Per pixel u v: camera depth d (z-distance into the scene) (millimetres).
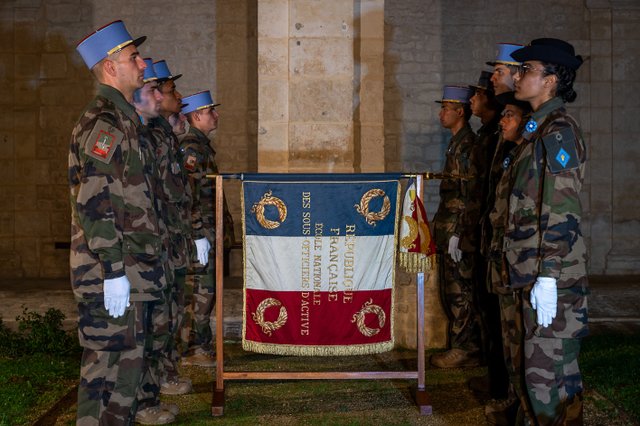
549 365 3098
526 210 3139
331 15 5391
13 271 9797
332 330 4117
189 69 9805
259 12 5375
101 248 3008
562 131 3090
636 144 9734
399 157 9789
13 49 9734
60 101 9766
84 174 3045
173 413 3938
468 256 4781
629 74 9703
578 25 9688
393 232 4125
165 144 3990
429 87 9750
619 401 4090
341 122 5422
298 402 4199
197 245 4520
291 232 4082
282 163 5430
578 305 3090
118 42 3271
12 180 9805
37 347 5340
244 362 5094
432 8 9727
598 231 9766
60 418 3949
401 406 4125
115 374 3166
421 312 4129
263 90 5402
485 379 4344
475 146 4535
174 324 4000
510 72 4102
